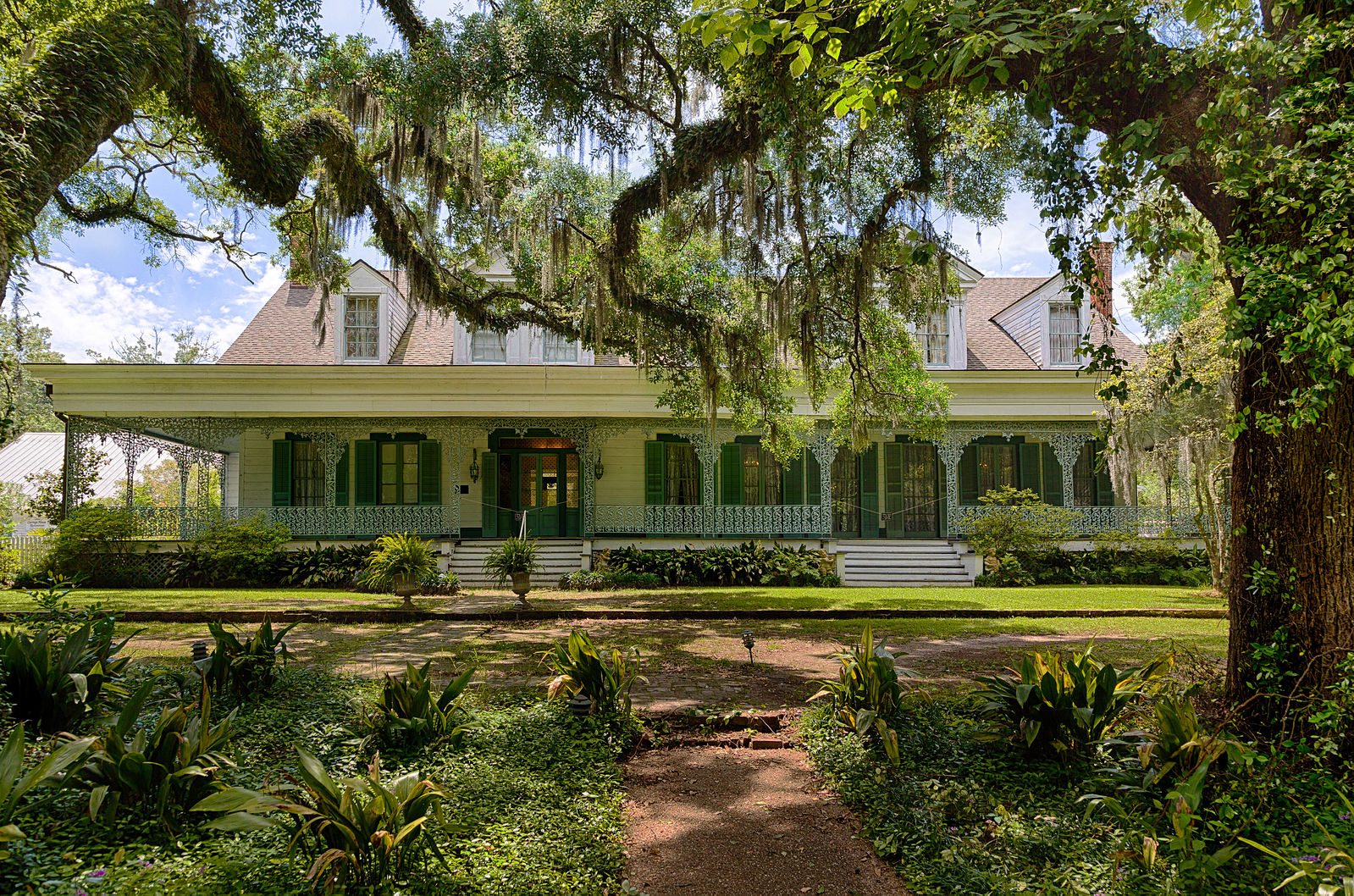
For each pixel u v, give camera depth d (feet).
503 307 48.19
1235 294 16.28
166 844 11.76
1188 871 10.93
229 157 26.84
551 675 25.44
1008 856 12.41
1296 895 10.44
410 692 17.29
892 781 15.69
